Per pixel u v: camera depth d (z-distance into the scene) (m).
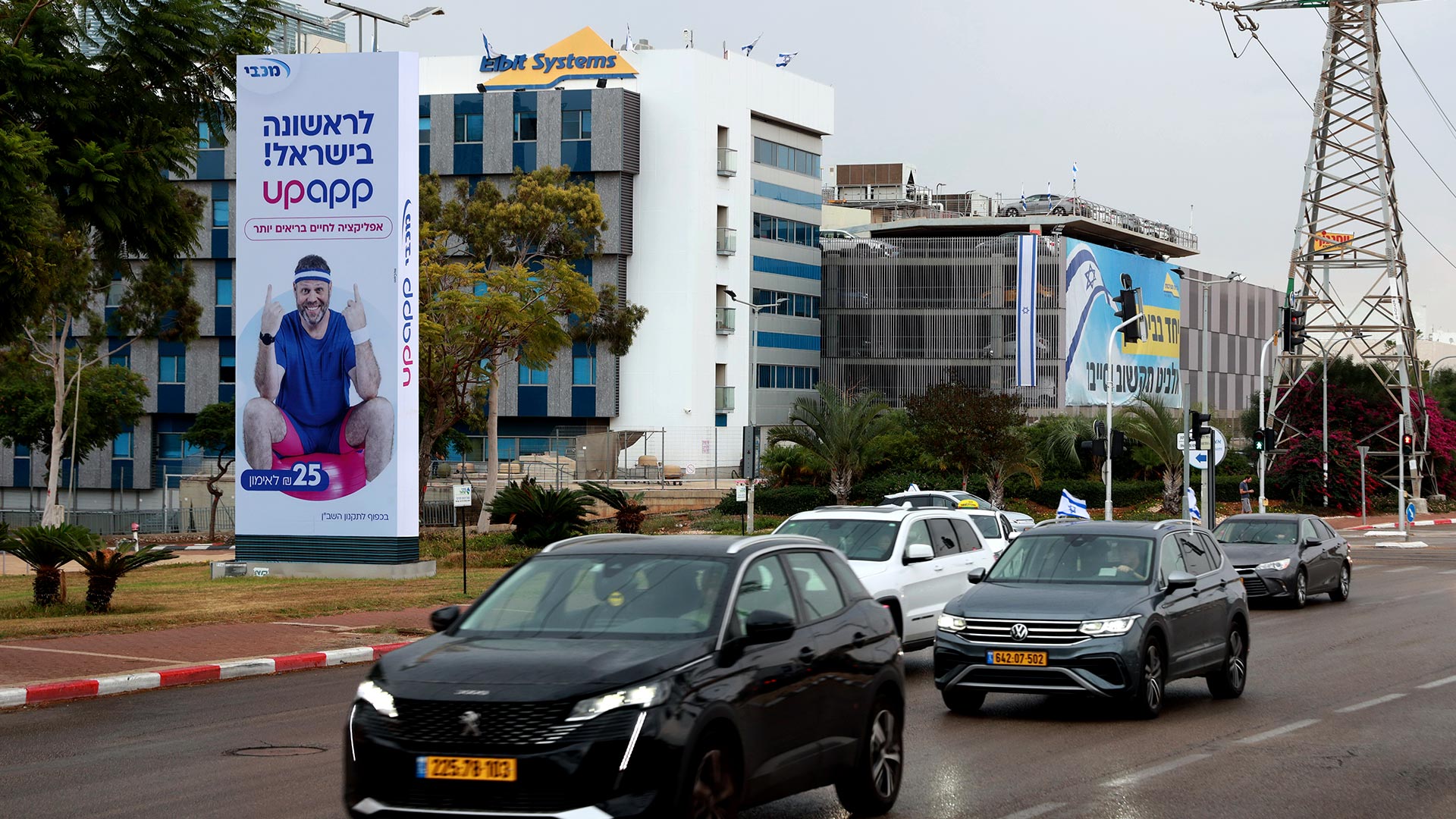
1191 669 13.78
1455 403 113.12
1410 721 13.05
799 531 17.45
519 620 8.10
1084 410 88.31
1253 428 70.31
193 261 77.44
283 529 29.89
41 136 17.84
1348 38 64.81
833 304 90.88
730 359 79.50
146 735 12.32
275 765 10.81
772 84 82.81
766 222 83.50
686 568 8.28
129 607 22.20
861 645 9.03
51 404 63.25
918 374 89.62
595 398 76.06
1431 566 37.50
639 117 76.56
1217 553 15.27
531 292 49.31
